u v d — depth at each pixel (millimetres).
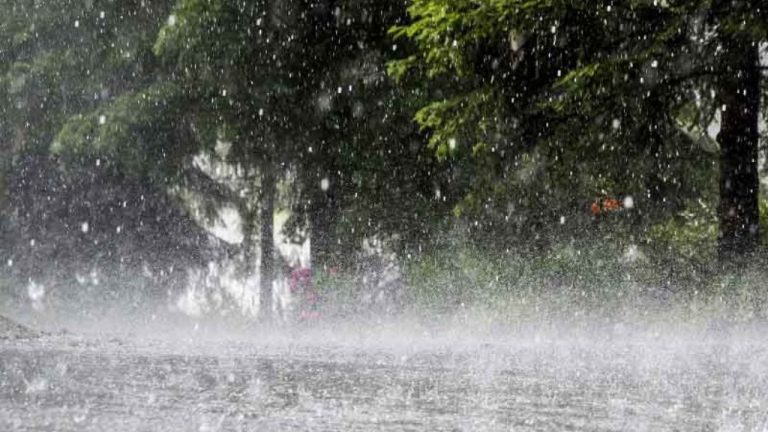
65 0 36500
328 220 35781
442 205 34656
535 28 22578
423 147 34688
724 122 24016
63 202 39875
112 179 39094
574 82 22062
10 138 38156
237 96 33438
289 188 37062
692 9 21000
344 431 5914
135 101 33562
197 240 40562
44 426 5945
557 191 25062
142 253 40219
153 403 7324
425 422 6402
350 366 11945
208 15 32219
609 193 26188
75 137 34750
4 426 5941
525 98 24125
